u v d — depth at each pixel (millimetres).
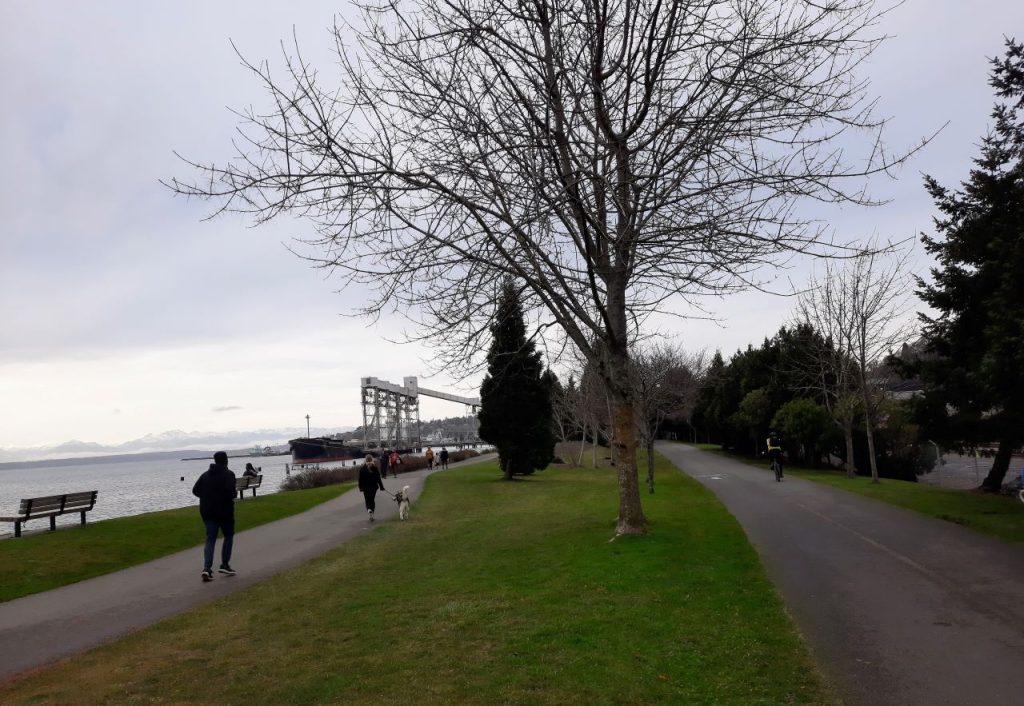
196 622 8398
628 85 9258
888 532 13227
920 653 6211
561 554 11656
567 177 8578
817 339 32969
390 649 6855
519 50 8898
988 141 17578
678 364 51312
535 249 9711
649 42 8875
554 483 32250
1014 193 16766
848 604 8031
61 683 6234
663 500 20062
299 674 6254
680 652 6328
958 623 7125
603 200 9742
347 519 19906
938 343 19750
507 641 6867
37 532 16188
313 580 10883
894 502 18031
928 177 19141
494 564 11297
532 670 5973
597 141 8688
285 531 17594
